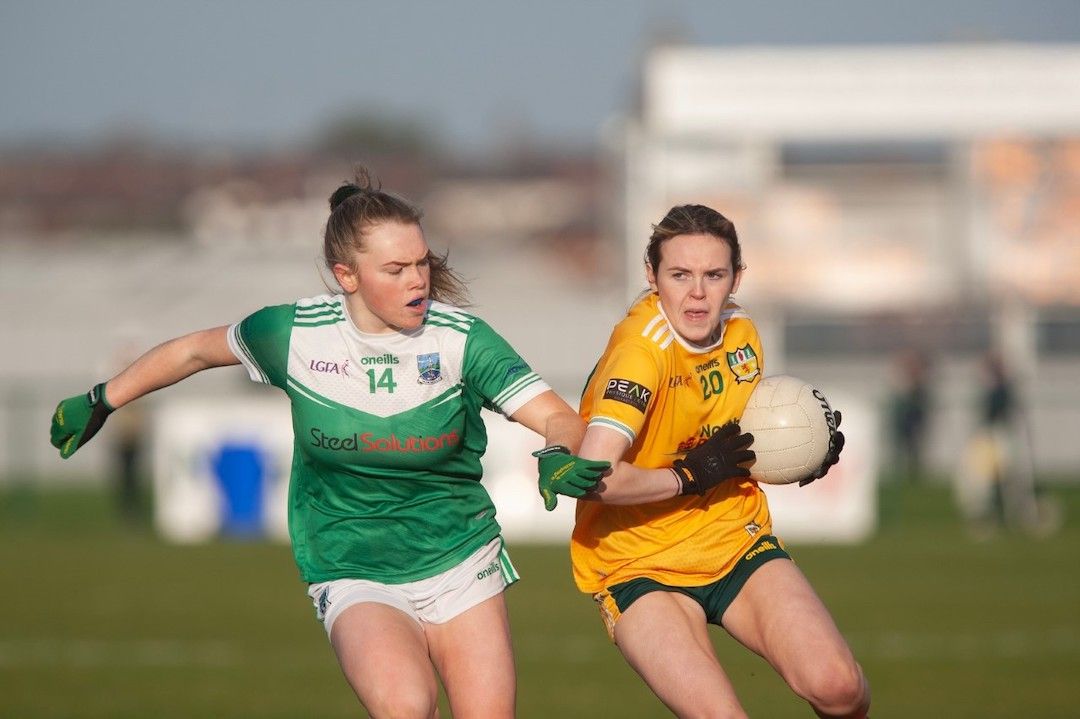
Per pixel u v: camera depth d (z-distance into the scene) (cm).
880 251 9662
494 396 1833
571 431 1816
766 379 2034
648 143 9619
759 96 9869
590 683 3375
